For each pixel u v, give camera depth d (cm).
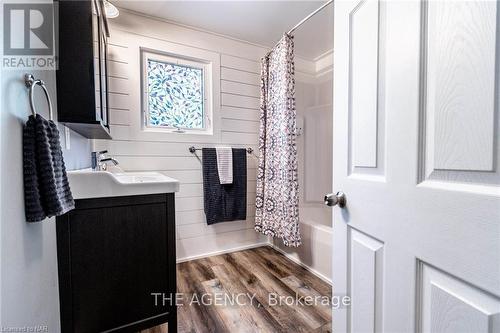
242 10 197
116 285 114
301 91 289
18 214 62
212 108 233
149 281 121
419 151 53
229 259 227
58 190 72
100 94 125
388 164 62
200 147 228
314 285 179
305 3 188
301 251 214
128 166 200
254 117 254
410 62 55
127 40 197
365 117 71
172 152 216
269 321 140
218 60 234
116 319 114
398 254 59
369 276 70
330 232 184
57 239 101
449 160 47
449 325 47
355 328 76
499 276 38
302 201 285
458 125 45
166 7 193
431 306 51
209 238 236
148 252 120
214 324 137
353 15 77
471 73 43
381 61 65
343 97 82
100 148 191
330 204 84
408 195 56
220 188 227
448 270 47
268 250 250
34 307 74
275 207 214
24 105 67
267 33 233
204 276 193
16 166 62
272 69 220
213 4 189
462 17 44
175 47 215
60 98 101
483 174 41
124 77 197
